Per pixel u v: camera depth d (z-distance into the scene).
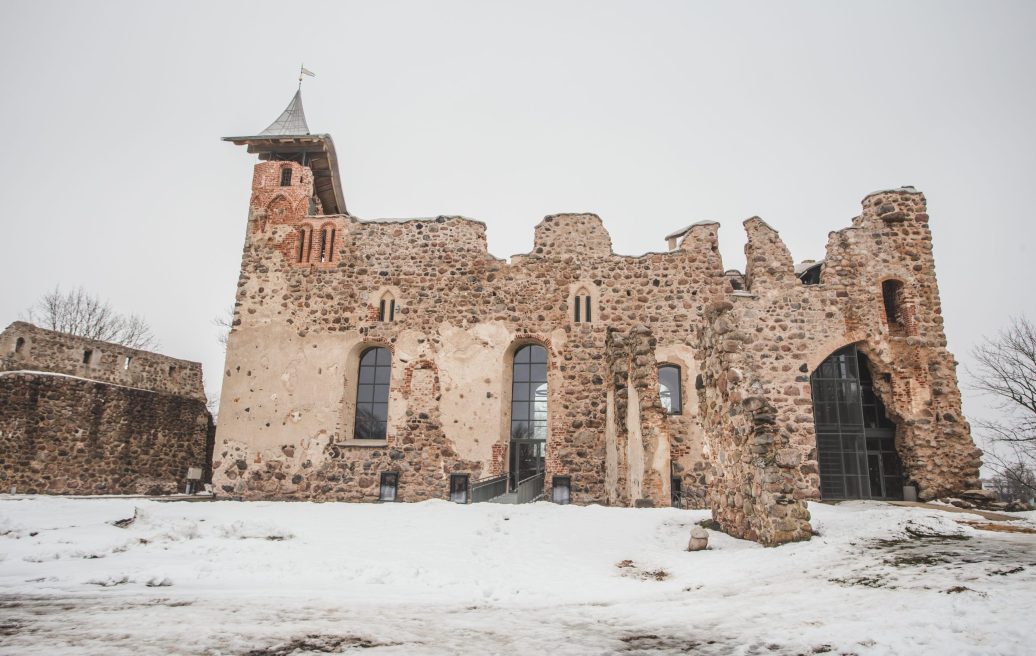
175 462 28.73
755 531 11.55
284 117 27.22
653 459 16.31
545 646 6.14
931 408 21.34
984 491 20.28
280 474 22.19
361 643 6.23
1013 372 27.58
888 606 6.68
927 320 22.14
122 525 14.01
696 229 23.33
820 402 22.20
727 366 13.05
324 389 22.80
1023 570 7.79
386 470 21.86
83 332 44.84
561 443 21.61
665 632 6.55
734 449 12.62
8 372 23.53
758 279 22.83
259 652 5.92
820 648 5.66
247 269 24.14
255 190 24.84
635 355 17.53
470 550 11.85
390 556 11.27
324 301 23.62
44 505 16.89
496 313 22.97
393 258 23.81
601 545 12.18
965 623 5.77
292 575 9.81
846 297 22.47
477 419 22.06
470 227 23.89
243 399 22.98
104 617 7.16
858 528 11.61
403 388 22.56
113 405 26.31
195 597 8.33
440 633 6.67
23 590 8.66
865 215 23.14
